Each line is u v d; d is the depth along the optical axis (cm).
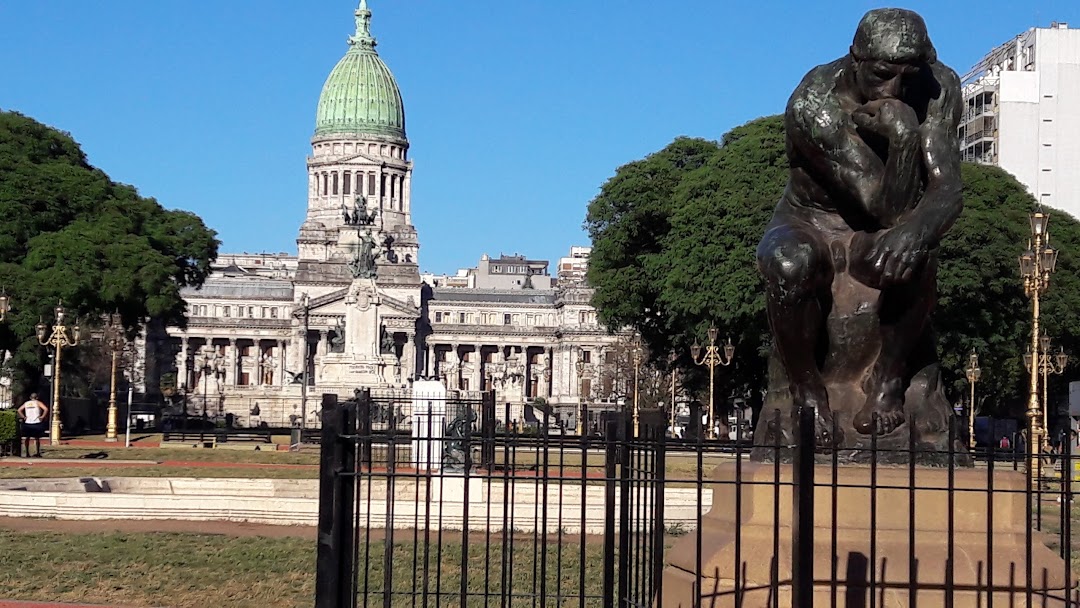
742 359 8681
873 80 1495
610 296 8856
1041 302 7575
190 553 2702
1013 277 7125
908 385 1566
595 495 3428
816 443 1502
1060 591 1429
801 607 1216
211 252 11394
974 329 7206
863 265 1517
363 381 12519
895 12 1488
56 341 7625
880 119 1481
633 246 9131
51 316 9281
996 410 10819
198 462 5706
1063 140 13338
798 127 1547
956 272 6950
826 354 1553
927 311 1502
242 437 8788
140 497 3369
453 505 3139
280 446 7931
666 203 8756
